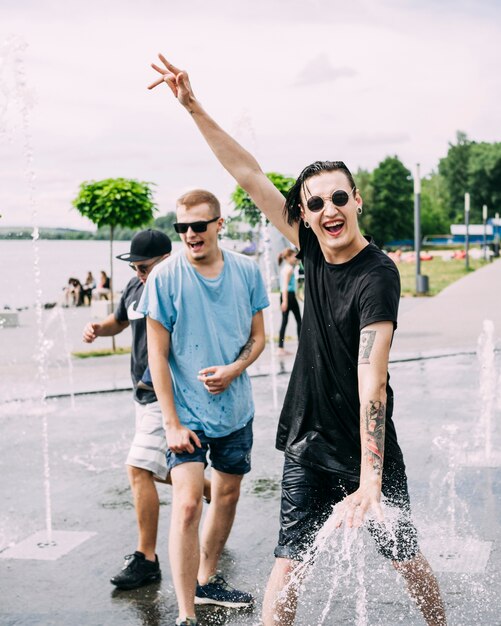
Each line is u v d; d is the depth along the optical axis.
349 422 3.03
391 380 10.66
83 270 54.84
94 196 16.84
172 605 4.03
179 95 3.63
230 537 4.97
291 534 3.09
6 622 3.89
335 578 4.13
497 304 21.89
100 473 6.63
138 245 4.43
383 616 3.72
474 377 10.80
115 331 4.73
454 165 132.62
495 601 3.85
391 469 3.01
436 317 19.08
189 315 3.79
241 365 3.84
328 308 3.03
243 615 3.84
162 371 3.77
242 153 3.57
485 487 5.73
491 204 131.00
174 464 3.72
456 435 7.41
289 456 3.15
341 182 3.00
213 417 3.79
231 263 3.95
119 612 3.97
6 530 5.27
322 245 3.03
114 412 9.24
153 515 4.27
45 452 7.39
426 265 50.62
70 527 5.31
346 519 2.74
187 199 3.83
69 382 11.33
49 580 4.41
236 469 3.95
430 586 3.09
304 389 3.11
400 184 106.06
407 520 3.03
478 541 4.64
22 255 72.00
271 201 3.45
